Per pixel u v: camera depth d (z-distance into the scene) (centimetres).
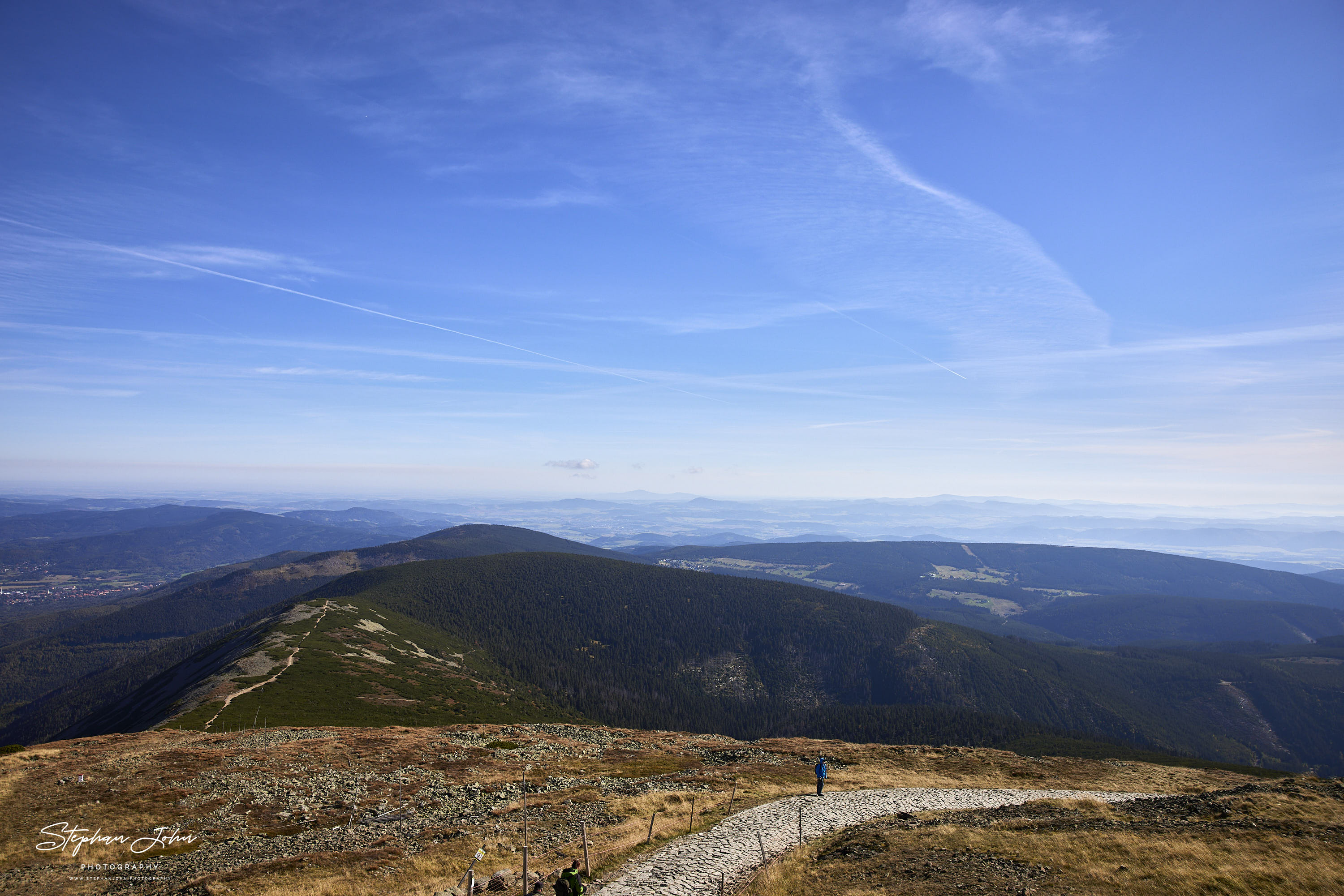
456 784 5553
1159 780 6153
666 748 7494
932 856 2922
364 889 3169
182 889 3378
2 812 4572
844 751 6888
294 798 5062
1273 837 2727
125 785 5178
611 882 2980
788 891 2689
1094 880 2423
